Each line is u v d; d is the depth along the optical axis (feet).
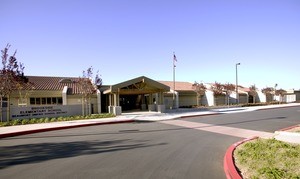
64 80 104.78
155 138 39.11
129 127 53.47
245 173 20.11
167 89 91.40
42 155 28.17
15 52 66.90
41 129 49.55
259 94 182.39
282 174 18.48
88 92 80.43
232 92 157.69
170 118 70.33
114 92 85.46
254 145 29.50
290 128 47.24
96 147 32.45
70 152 29.58
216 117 73.67
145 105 109.09
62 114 77.87
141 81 87.10
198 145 33.35
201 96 148.66
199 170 22.00
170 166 23.27
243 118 69.97
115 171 21.76
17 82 65.67
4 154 28.96
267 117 72.43
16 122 61.98
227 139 37.96
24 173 21.45
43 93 89.97
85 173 21.26
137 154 28.19
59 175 20.79
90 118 72.59
